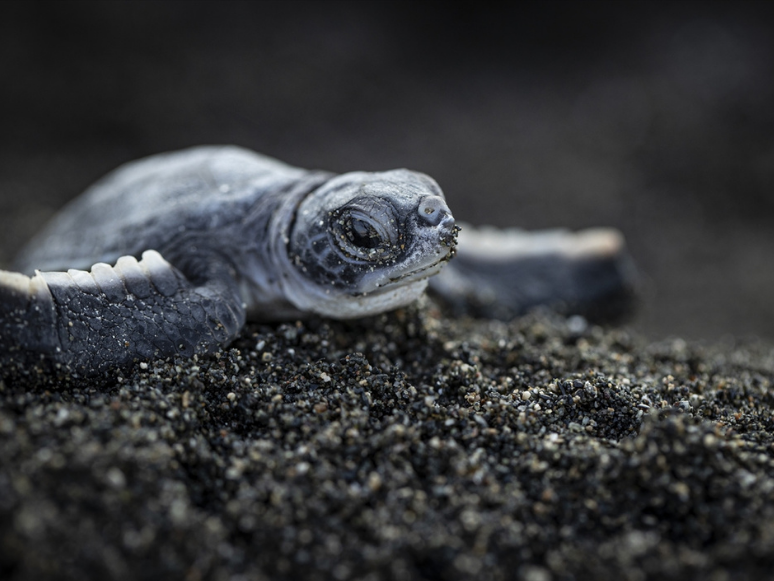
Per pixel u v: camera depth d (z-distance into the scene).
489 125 0.37
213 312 0.14
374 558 0.12
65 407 0.13
